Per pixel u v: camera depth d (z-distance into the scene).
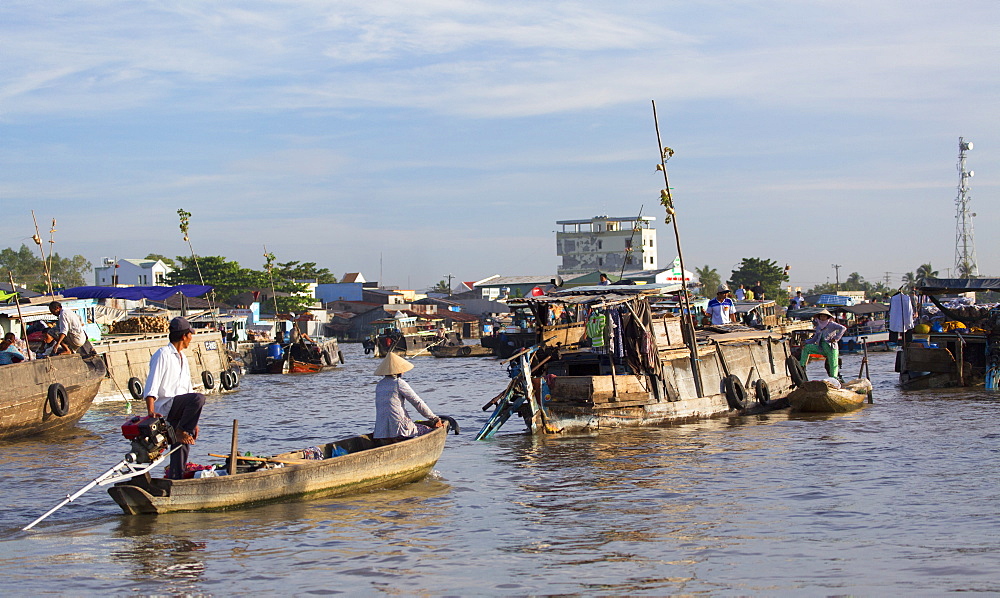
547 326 20.45
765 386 22.39
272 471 12.05
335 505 12.40
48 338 22.83
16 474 15.23
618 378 19.31
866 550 9.88
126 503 11.47
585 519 11.63
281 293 93.44
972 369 27.11
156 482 11.50
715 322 25.38
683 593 8.59
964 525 10.81
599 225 127.75
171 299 70.19
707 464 15.29
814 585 8.72
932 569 9.09
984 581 8.66
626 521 11.48
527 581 9.03
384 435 13.95
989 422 19.48
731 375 21.81
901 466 14.65
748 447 16.92
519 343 56.31
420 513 12.02
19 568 9.63
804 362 24.41
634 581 8.98
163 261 111.75
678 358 20.77
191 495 11.54
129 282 103.44
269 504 12.13
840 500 12.33
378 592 8.74
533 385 19.02
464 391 33.00
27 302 27.03
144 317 34.56
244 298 88.44
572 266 126.38
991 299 83.00
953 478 13.57
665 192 21.19
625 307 19.86
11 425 19.12
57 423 20.47
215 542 10.52
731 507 12.11
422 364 54.81
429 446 14.07
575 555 9.97
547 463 15.75
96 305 36.16
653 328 20.20
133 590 8.90
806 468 14.70
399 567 9.56
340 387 37.47
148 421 11.12
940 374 27.50
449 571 9.41
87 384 21.45
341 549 10.26
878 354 49.66
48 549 10.34
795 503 12.23
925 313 45.59
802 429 19.19
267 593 8.76
